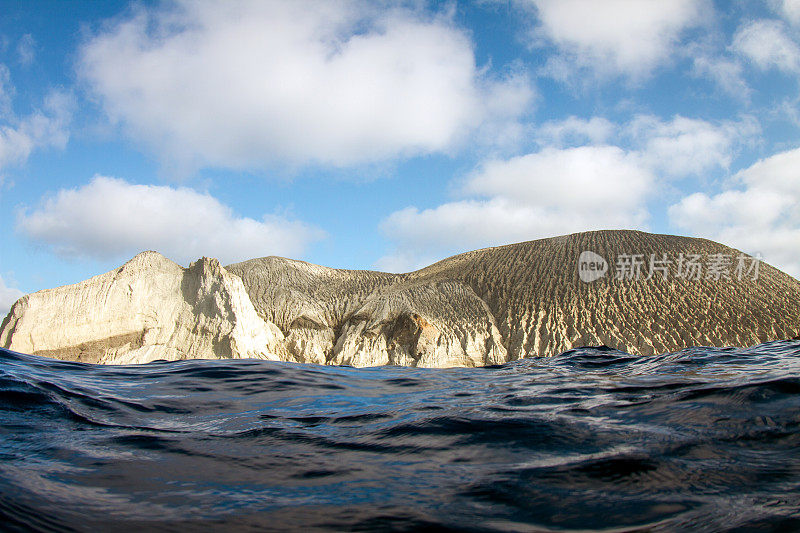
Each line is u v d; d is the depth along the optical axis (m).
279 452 3.93
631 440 3.88
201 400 6.13
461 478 3.27
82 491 3.02
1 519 2.53
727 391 5.10
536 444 3.92
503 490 3.03
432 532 2.52
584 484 3.08
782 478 3.04
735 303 60.28
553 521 2.61
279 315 65.50
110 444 4.06
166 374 7.97
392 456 3.81
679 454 3.51
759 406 4.49
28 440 4.06
